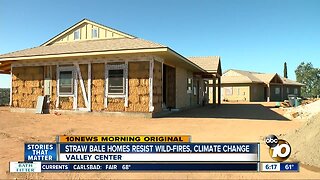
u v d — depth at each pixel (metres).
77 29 18.61
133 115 14.20
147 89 14.01
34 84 16.88
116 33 17.45
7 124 10.75
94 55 14.52
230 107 24.44
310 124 6.72
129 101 14.36
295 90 52.56
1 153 6.32
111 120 12.90
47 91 16.45
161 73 15.36
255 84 41.78
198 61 27.14
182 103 20.42
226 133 8.95
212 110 20.19
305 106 17.88
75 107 15.58
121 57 14.61
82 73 15.52
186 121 12.55
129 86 14.39
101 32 17.89
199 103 26.70
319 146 5.70
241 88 40.66
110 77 14.82
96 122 12.06
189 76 22.80
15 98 17.42
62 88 16.02
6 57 16.66
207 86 32.59
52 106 16.22
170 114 16.38
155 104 14.38
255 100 41.69
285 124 11.57
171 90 18.75
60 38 19.14
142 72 14.15
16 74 17.48
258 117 14.90
